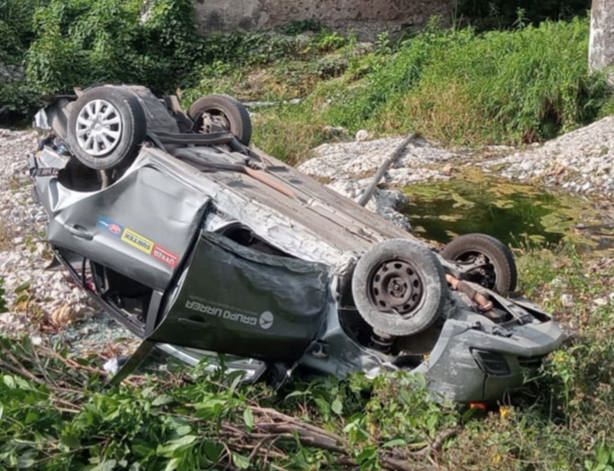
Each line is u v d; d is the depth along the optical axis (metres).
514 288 7.26
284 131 15.96
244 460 5.08
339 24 24.70
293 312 6.36
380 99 17.94
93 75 21.61
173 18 23.50
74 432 5.03
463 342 6.21
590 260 10.34
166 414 5.22
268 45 23.55
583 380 6.53
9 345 6.21
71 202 7.26
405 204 12.60
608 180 13.29
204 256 5.87
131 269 6.98
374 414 5.97
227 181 7.22
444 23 24.75
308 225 6.95
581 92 16.09
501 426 5.92
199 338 6.00
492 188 13.34
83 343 7.70
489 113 16.30
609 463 5.30
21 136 15.16
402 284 6.33
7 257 9.32
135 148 7.16
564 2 24.67
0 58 22.41
